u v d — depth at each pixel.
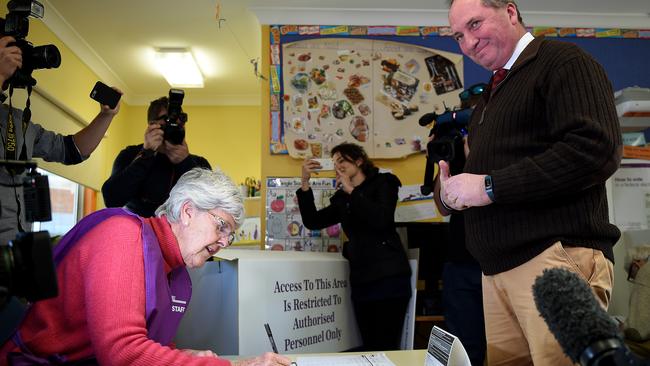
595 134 1.01
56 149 1.92
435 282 2.70
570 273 0.49
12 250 0.61
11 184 1.43
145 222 1.12
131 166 2.14
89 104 3.92
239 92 4.80
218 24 3.46
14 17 1.61
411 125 3.18
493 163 1.20
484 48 1.29
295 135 3.11
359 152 2.44
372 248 2.25
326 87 3.18
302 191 2.61
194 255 1.17
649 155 2.65
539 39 1.22
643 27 3.43
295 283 1.94
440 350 0.99
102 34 3.58
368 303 2.23
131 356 0.93
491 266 1.20
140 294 1.00
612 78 3.37
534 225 1.10
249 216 3.35
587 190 1.09
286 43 3.21
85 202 3.77
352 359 1.21
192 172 1.22
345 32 3.25
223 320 1.75
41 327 1.01
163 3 3.19
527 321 1.09
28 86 1.65
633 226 2.56
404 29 3.28
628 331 1.96
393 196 2.33
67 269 1.02
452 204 1.22
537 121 1.15
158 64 4.09
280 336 1.82
